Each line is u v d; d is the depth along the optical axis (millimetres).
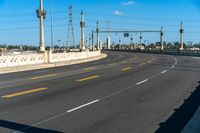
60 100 13320
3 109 11477
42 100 13320
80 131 8562
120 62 45531
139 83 19375
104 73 26453
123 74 25484
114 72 27453
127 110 11320
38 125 9211
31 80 21422
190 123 9117
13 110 11297
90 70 30047
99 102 12906
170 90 16359
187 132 8180
